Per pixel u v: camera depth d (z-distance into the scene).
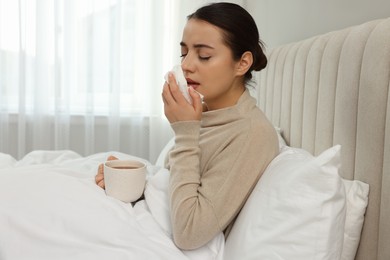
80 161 1.36
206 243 0.84
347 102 0.96
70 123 2.55
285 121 1.51
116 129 2.49
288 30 1.80
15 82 2.49
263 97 1.87
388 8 1.00
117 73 2.43
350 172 0.95
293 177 0.75
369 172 0.86
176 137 0.88
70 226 0.80
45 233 0.78
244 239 0.78
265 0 2.12
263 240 0.75
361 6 1.14
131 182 0.91
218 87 0.91
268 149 0.88
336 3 1.31
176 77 0.88
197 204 0.81
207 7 0.92
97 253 0.76
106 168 0.92
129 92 2.51
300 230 0.71
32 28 2.43
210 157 0.90
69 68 2.45
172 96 0.88
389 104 0.79
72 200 0.85
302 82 1.32
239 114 0.91
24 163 1.32
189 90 0.87
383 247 0.81
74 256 0.76
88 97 2.46
